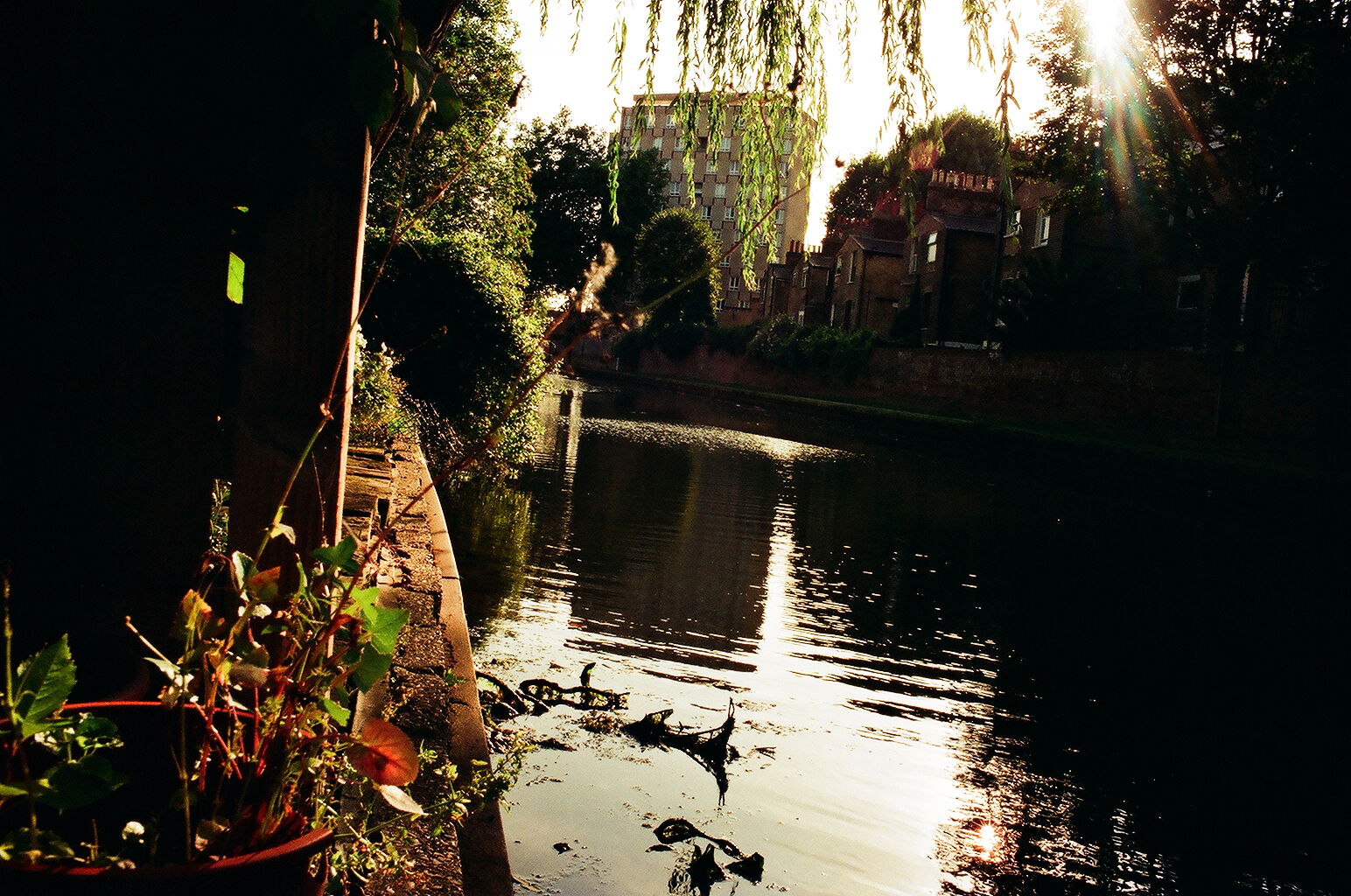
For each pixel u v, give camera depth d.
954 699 6.18
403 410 11.54
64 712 1.28
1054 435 24.62
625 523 11.70
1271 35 17.80
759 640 7.09
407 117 1.87
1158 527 14.60
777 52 3.02
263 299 1.80
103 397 1.73
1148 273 30.28
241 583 1.40
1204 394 22.58
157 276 1.74
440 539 6.35
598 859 3.56
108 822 1.61
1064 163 21.95
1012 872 3.95
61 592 1.73
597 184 43.91
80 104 1.68
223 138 1.73
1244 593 10.21
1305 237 18.36
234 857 1.20
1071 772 5.14
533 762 4.37
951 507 15.68
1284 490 16.52
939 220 42.28
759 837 3.92
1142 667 7.33
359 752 1.43
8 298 1.69
